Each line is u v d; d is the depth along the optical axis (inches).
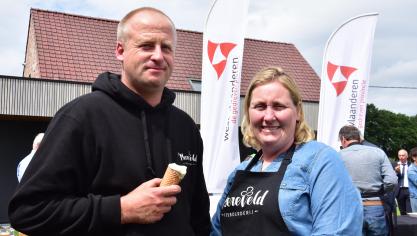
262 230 89.4
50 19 734.5
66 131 76.5
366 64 331.0
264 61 844.0
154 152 83.9
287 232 86.7
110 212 74.2
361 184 222.2
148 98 87.0
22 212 73.3
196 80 721.0
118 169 78.9
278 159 96.5
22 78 446.3
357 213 85.6
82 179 78.3
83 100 80.6
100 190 78.2
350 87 329.7
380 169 224.2
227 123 302.8
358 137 237.9
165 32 85.0
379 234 220.1
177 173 78.1
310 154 90.7
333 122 327.9
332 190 85.6
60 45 693.3
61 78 636.1
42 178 73.8
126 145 80.5
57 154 75.1
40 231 74.1
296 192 87.9
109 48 722.2
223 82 303.0
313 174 87.9
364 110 330.3
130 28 84.3
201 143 98.5
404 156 394.0
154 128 85.7
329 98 329.1
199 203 98.1
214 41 302.0
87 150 77.8
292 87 96.3
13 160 527.8
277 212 88.0
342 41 330.3
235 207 95.4
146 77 82.9
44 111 454.0
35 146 254.7
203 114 301.4
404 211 385.1
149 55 82.9
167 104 90.0
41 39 692.1
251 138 102.7
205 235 99.0
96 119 79.5
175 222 83.9
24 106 447.2
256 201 91.5
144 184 78.1
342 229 83.0
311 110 577.9
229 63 303.7
